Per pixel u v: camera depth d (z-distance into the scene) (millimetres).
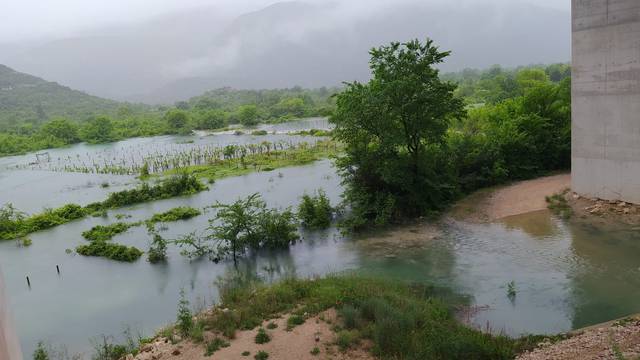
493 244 19859
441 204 25391
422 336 11898
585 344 11031
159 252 21453
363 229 23188
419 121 24219
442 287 16203
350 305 13656
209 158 49406
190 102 168875
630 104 20641
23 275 21125
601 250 17984
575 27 22312
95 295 18281
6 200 38750
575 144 23266
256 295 15484
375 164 24422
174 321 15445
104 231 26188
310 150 50250
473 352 10984
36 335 15438
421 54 24312
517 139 29000
